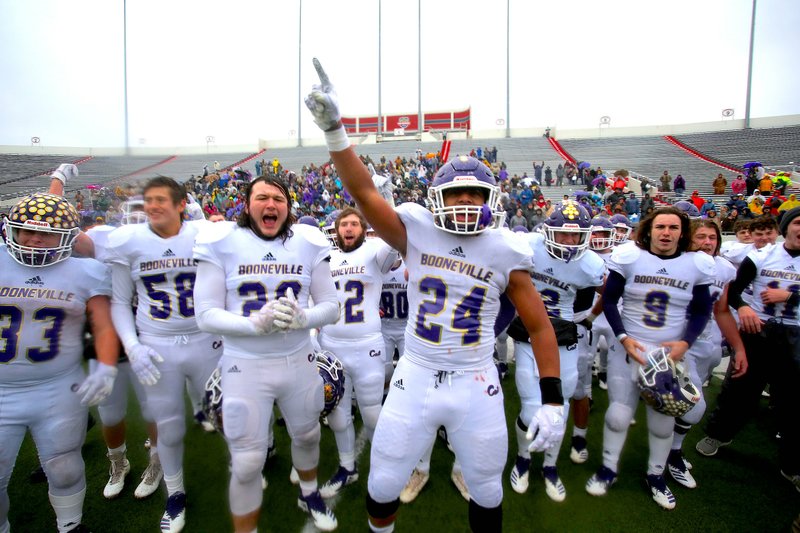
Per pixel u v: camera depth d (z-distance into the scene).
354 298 3.15
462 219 1.93
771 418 4.14
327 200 17.44
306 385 2.40
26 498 3.01
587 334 3.47
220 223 2.34
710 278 2.84
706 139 26.86
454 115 40.00
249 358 2.23
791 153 21.75
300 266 2.35
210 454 3.46
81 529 2.52
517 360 3.13
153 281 2.62
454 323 2.05
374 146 31.92
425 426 2.11
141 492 2.96
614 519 2.83
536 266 3.22
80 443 2.47
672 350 2.78
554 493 3.04
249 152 33.34
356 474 3.16
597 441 3.77
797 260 3.27
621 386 3.03
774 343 3.17
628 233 5.26
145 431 3.79
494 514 2.14
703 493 3.08
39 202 2.20
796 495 3.05
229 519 2.77
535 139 31.62
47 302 2.27
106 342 2.40
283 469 3.31
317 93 1.72
